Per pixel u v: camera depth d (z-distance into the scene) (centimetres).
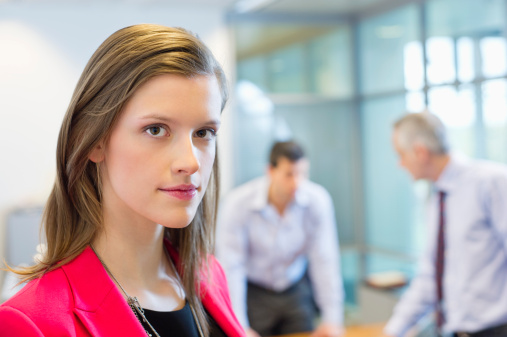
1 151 555
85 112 70
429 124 258
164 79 67
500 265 247
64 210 74
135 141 68
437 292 264
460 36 511
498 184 244
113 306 71
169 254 89
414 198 595
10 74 557
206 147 71
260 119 638
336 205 670
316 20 654
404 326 279
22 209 545
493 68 474
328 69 663
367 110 660
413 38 576
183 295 86
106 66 68
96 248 74
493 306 247
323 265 332
